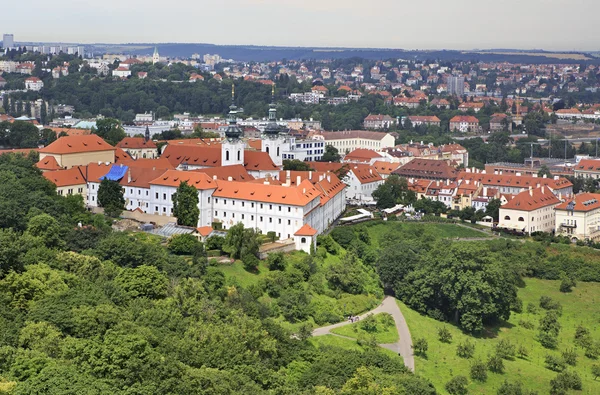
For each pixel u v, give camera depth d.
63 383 197.12
